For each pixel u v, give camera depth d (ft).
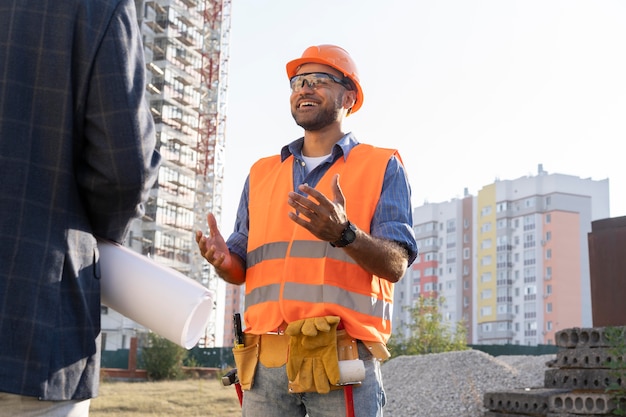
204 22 266.16
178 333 7.86
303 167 10.47
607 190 324.39
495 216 330.54
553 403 24.49
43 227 7.30
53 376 7.09
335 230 8.55
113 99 7.50
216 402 47.96
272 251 10.06
